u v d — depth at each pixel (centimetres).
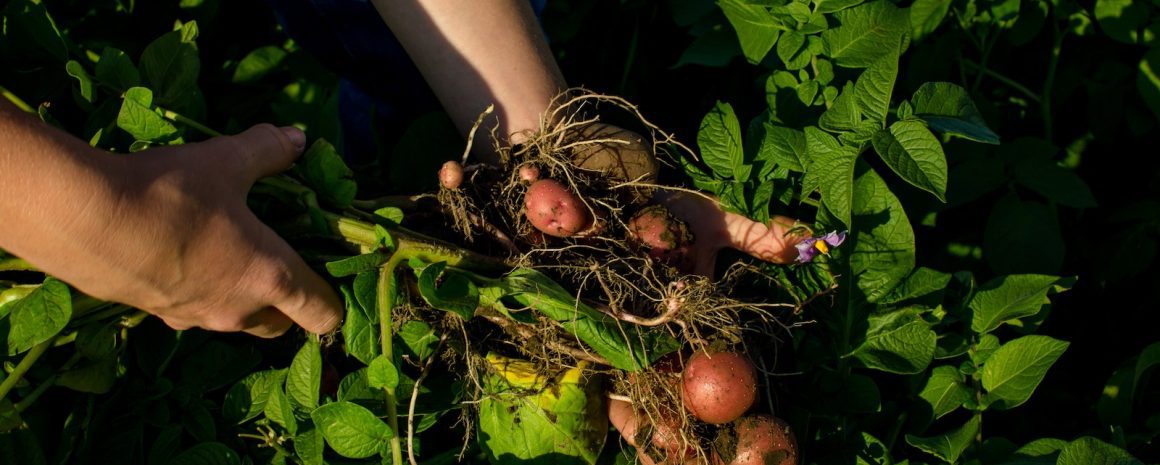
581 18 119
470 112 89
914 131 83
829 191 85
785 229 90
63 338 82
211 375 88
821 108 95
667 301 84
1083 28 110
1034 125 117
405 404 84
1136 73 111
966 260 110
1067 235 114
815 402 88
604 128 88
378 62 99
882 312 88
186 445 90
